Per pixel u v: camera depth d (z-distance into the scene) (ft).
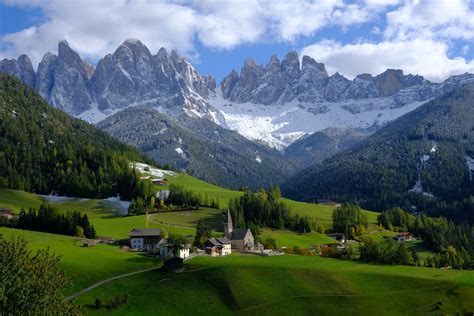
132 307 379.55
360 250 567.18
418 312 395.34
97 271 440.04
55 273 208.54
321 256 581.12
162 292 410.72
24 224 643.45
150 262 483.51
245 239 635.66
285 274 453.99
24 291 190.08
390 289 437.58
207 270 453.17
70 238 604.90
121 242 601.21
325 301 408.87
